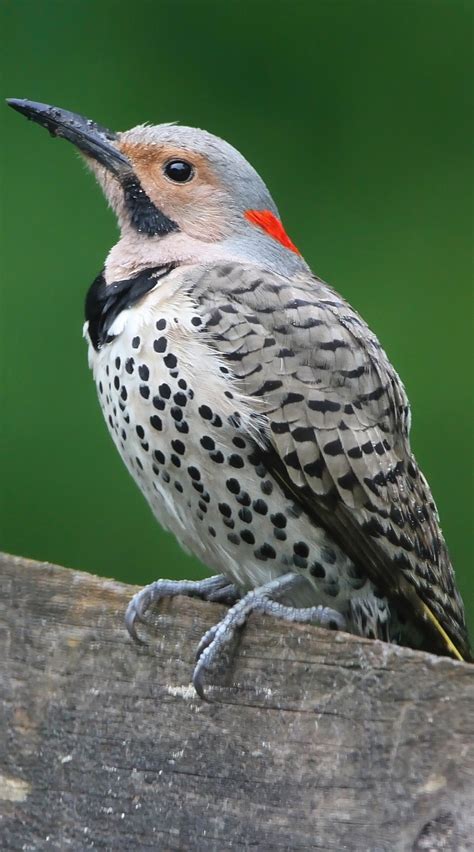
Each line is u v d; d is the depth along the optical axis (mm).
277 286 3996
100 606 3936
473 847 3887
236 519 3984
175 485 3986
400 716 3896
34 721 3936
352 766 3900
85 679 3934
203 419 3975
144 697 3928
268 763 3912
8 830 3934
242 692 3916
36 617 3938
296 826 3906
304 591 4000
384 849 3895
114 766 3928
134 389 3982
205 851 3914
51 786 3932
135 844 3922
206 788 3918
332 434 3988
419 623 4008
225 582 4012
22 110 4051
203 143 4031
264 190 4039
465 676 3893
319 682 3908
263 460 3979
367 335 4020
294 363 3986
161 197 4027
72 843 3928
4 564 3941
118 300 4000
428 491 4035
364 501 3992
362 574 3996
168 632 3930
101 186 4039
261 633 3918
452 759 3891
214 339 3980
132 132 4043
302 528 3986
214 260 4012
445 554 4031
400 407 4027
